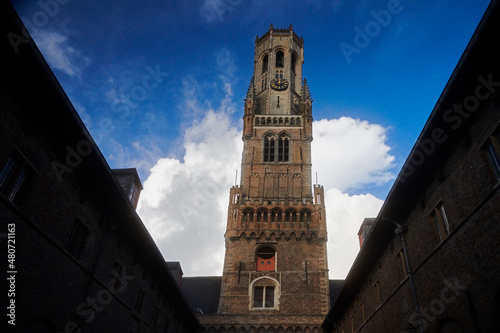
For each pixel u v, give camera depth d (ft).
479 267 45.06
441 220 56.44
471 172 48.08
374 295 86.17
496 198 42.42
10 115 44.34
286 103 241.35
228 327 148.56
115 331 69.67
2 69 42.27
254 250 169.27
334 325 130.31
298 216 177.06
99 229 65.82
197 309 159.12
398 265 71.97
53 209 52.65
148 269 87.20
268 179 195.42
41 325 50.78
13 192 45.75
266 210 179.83
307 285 158.71
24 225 46.24
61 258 54.08
